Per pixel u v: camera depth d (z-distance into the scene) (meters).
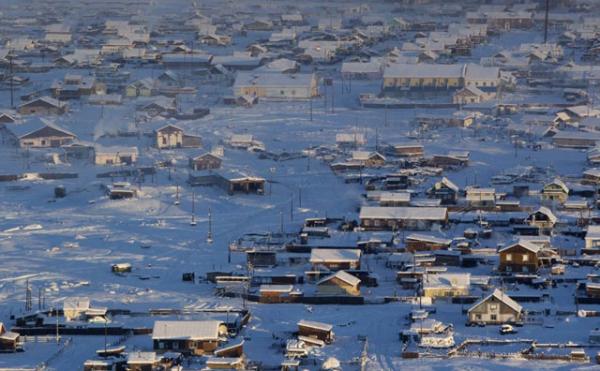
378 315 182.88
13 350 167.62
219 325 170.00
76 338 173.50
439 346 167.50
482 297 185.38
